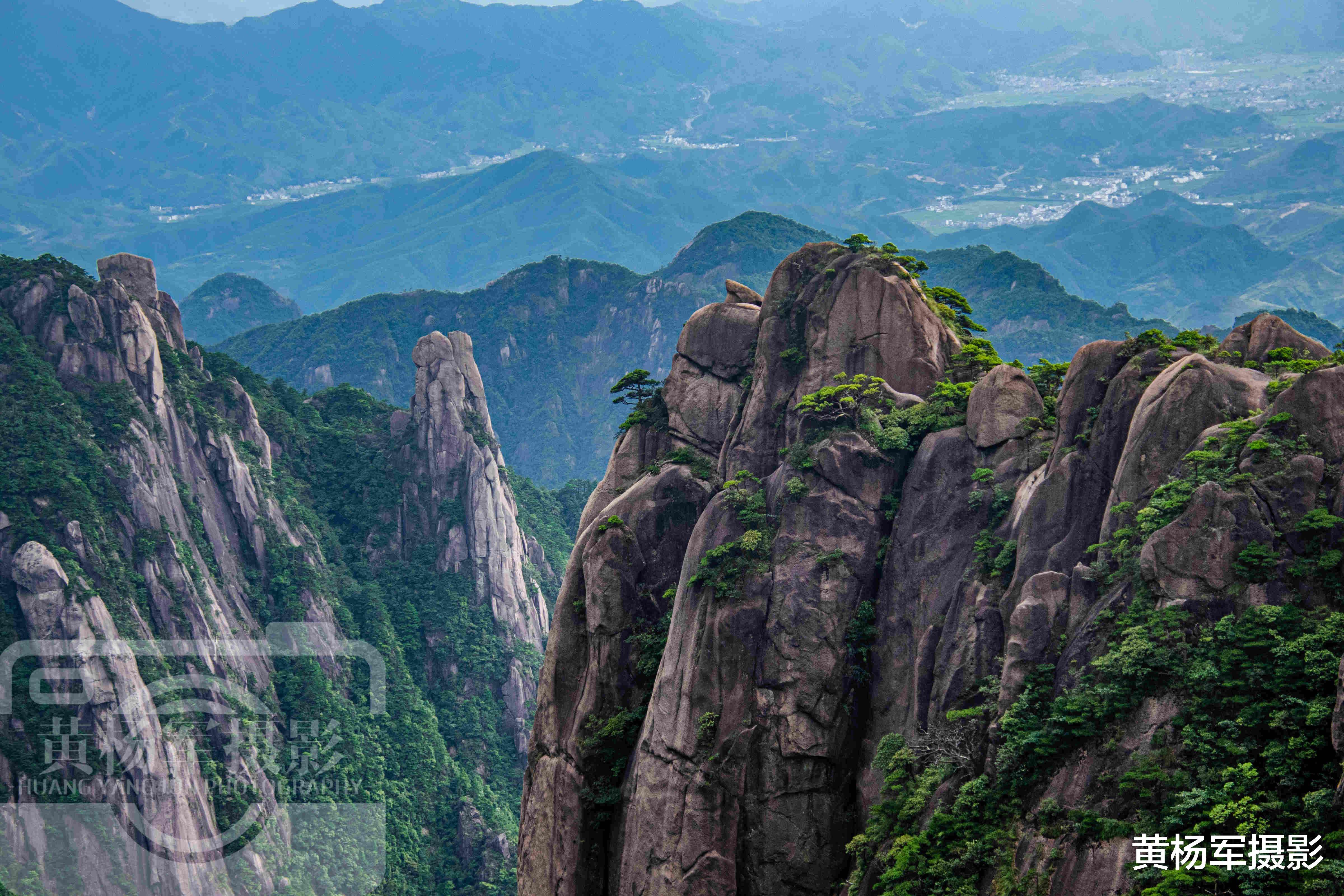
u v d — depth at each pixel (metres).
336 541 185.12
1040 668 47.19
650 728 59.41
